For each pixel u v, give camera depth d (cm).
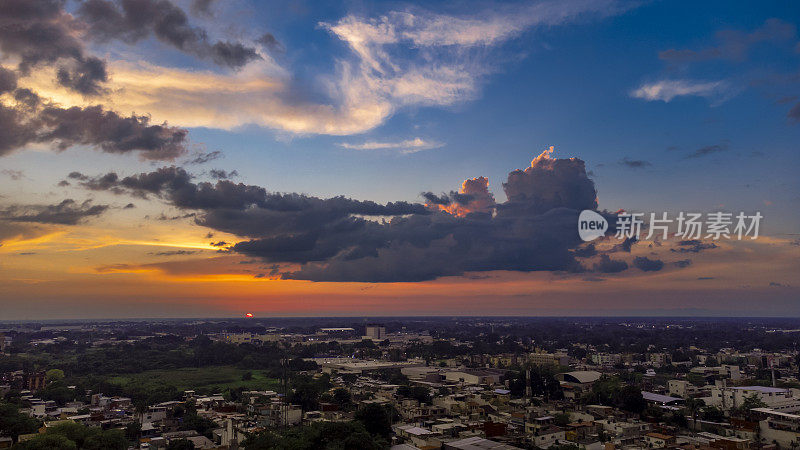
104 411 17550
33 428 12912
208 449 12544
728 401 16575
